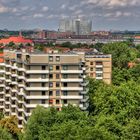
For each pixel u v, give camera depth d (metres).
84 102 167.12
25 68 165.25
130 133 123.12
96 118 140.88
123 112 142.25
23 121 169.62
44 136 121.94
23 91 171.75
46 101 163.12
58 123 130.12
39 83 162.25
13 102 186.38
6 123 161.50
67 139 107.88
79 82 164.25
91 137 107.75
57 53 166.25
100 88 188.38
